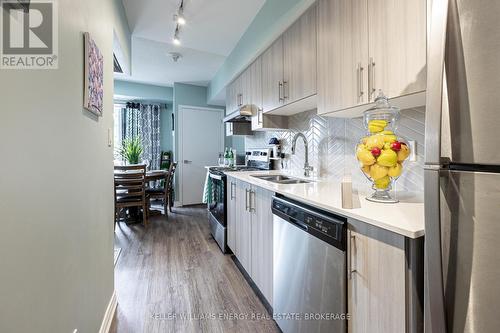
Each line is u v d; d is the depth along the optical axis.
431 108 0.64
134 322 1.60
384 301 0.85
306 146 2.17
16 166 0.66
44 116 0.79
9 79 0.63
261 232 1.83
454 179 0.62
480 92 0.57
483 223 0.58
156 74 4.47
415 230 0.75
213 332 1.52
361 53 1.31
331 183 1.85
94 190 1.33
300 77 1.86
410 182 1.39
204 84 5.10
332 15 1.52
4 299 0.61
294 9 1.81
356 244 0.97
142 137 5.43
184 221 3.94
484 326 0.58
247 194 2.11
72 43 1.02
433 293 0.66
